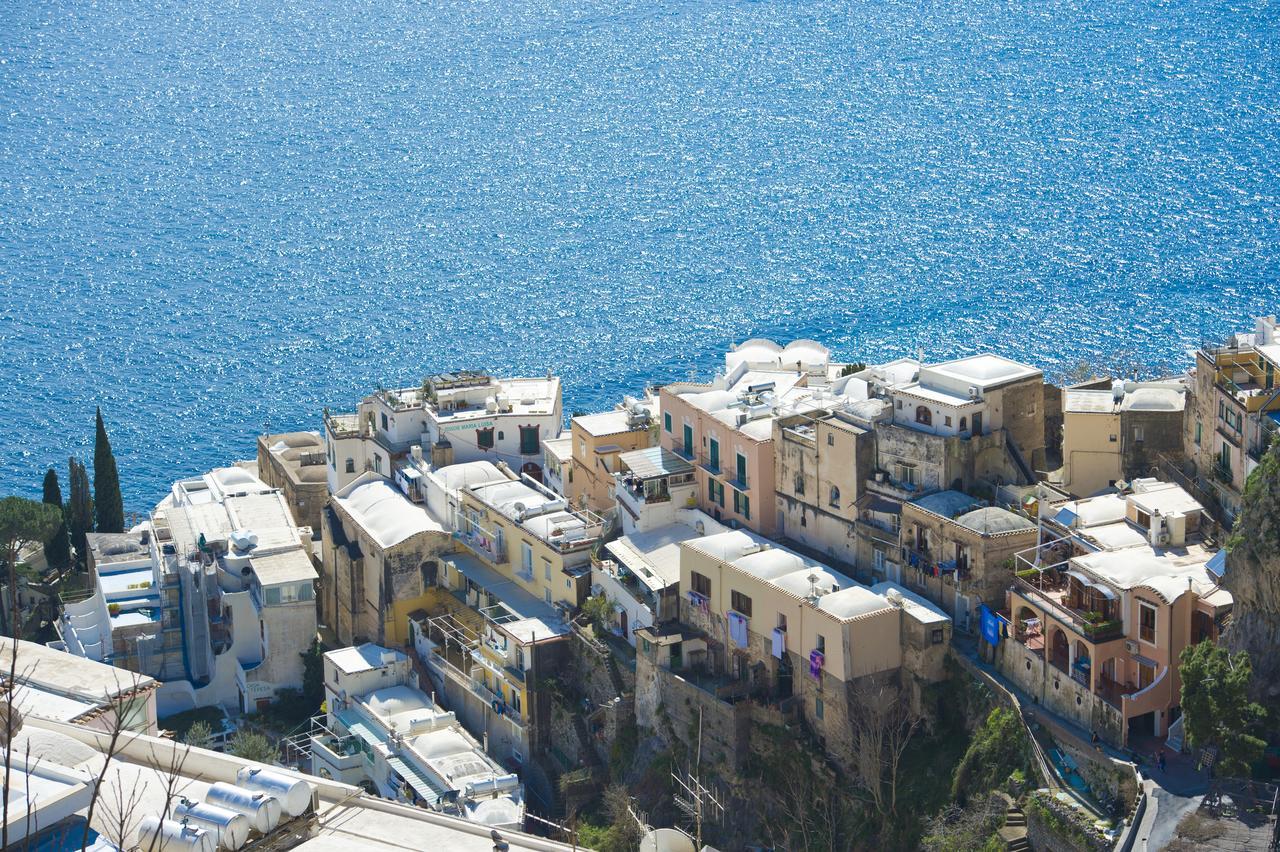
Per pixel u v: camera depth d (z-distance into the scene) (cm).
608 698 16638
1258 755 12150
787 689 15350
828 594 14862
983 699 14175
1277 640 12469
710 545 16075
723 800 15338
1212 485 15162
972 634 14825
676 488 17912
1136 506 14612
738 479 17450
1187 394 15850
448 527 19362
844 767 14625
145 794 7906
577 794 16288
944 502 15550
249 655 19562
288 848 7825
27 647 11000
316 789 8125
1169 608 12888
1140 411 15888
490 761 16175
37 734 8162
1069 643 13462
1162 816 12050
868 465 16300
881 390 16825
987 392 16050
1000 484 15988
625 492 18000
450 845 7969
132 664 19700
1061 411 17525
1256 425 14300
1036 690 13875
